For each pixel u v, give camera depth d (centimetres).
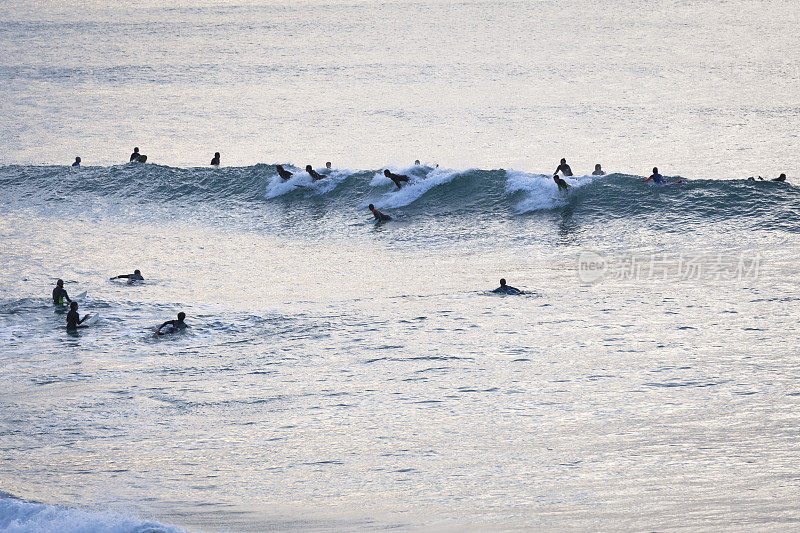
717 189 11181
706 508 3531
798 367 5638
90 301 8519
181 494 3994
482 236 10675
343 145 19175
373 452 4541
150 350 6975
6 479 4278
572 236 10369
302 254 10319
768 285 7912
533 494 3816
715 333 6569
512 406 5200
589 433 4647
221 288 8938
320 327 7394
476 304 7875
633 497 3709
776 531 3244
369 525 3494
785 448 4247
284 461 4453
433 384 5747
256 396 5688
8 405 5672
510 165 16588
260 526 3509
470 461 4319
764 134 19200
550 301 7844
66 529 3341
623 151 17850
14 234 11562
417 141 19575
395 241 10712
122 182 13675
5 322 7912
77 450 4759
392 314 7681
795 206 10531
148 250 10688
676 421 4756
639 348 6297
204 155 17988
